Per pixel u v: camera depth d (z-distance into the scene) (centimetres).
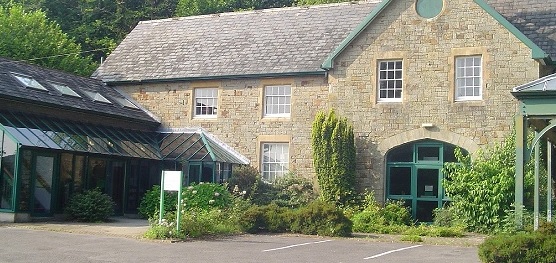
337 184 2020
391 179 2044
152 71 2450
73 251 1193
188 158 2189
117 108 2261
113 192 2080
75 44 3544
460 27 1972
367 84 2072
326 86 2166
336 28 2333
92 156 1972
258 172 2175
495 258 1022
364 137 2064
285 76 2223
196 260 1122
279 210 1695
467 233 1741
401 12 2047
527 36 1967
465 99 1964
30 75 2061
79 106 2047
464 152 1942
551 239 1013
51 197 1828
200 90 2386
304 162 2175
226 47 2439
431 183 1989
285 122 2219
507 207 1722
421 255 1256
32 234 1435
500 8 2116
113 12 4034
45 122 1905
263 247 1345
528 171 1727
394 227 1756
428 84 1998
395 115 2031
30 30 3191
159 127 2411
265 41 2395
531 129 1697
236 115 2302
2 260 1052
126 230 1599
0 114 1775
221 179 2184
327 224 1623
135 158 2122
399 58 2038
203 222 1536
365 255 1245
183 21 2692
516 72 1895
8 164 1716
